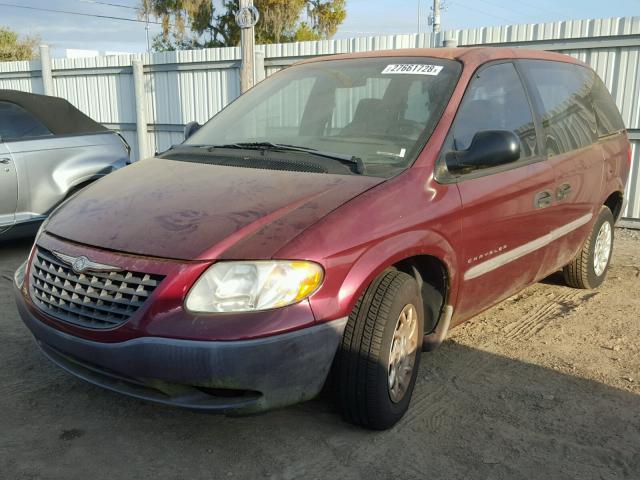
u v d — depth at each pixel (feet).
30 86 46.78
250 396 8.43
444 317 11.00
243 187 9.86
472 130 11.53
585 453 9.71
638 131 26.48
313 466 9.12
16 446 9.45
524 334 14.35
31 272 10.02
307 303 8.34
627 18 25.76
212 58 37.63
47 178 19.80
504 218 11.76
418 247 9.73
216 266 8.27
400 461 9.31
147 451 9.43
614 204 18.13
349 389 9.39
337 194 9.45
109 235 9.14
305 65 14.07
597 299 16.87
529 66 14.01
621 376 12.34
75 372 9.28
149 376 8.30
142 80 40.57
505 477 9.05
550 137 13.82
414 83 11.92
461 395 11.40
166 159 12.10
